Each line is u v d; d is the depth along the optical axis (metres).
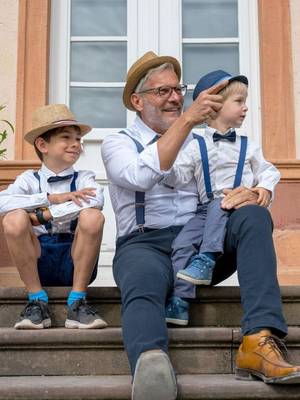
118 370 4.29
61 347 4.30
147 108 4.88
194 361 4.26
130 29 7.80
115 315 4.66
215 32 7.84
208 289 4.59
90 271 4.52
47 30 7.64
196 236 4.52
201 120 4.33
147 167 4.41
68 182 4.95
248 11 7.82
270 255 4.07
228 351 4.27
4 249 6.81
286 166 7.05
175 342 4.26
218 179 4.75
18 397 3.85
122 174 4.55
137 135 4.91
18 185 4.86
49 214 4.59
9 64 7.55
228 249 4.37
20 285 6.73
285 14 7.62
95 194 4.66
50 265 4.81
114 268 4.47
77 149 4.96
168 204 4.69
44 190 4.89
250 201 4.45
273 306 3.95
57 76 7.70
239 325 4.59
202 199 4.76
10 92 7.49
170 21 7.82
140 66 4.88
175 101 4.86
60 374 4.29
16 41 7.57
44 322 4.48
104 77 7.74
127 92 5.01
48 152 4.95
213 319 4.60
